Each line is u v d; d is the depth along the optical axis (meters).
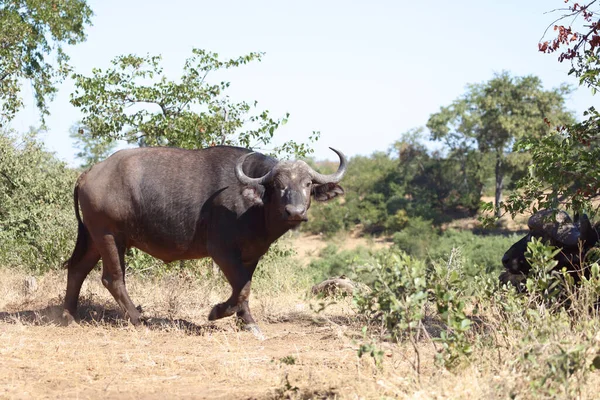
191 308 13.09
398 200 91.44
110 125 18.36
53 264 17.55
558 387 6.10
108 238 11.79
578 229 10.44
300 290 16.80
